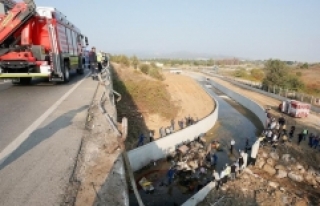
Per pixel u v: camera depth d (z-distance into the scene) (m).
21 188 3.56
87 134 5.75
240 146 22.31
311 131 24.02
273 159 18.62
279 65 49.47
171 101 32.84
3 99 9.01
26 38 10.91
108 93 9.32
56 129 5.98
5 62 10.73
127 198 3.59
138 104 27.30
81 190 3.60
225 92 52.09
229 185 14.85
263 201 13.38
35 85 12.60
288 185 15.38
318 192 14.73
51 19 11.41
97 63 16.80
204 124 25.17
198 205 12.88
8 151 4.71
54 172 4.04
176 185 15.28
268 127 24.09
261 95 44.12
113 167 4.29
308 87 51.06
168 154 19.22
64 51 13.20
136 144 19.48
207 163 18.03
